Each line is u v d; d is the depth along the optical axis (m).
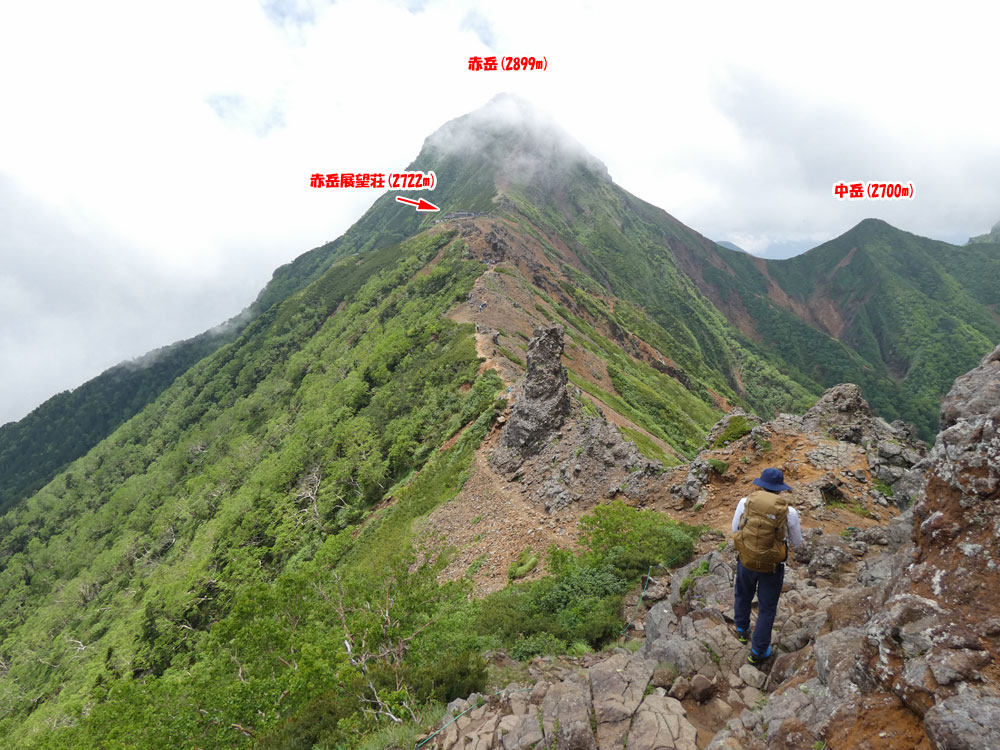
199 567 57.34
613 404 62.88
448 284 88.94
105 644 60.75
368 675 10.41
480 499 27.94
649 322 162.75
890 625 4.50
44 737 21.19
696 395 128.38
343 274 157.12
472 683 9.27
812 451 17.47
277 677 13.41
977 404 5.65
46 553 115.06
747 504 6.83
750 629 7.46
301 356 116.81
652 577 13.82
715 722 5.94
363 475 47.94
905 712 4.13
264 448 86.88
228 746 11.91
